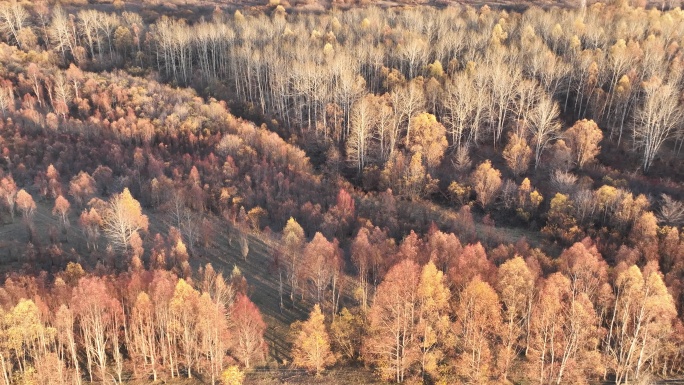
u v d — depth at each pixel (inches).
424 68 6146.7
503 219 4259.4
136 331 2834.6
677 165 4820.4
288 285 3518.7
